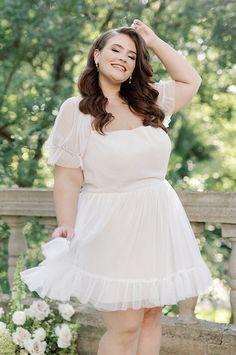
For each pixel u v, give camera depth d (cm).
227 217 352
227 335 340
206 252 618
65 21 648
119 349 288
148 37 307
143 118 292
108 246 277
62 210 287
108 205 281
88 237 280
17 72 672
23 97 646
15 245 425
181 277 281
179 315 368
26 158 629
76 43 664
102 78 296
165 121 309
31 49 671
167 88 306
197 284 285
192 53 662
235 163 894
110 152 277
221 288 604
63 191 290
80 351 383
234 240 357
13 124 659
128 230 278
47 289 282
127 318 282
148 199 282
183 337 353
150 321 305
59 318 388
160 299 278
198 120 850
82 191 296
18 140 628
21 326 385
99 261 277
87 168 287
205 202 358
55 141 290
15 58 668
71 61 707
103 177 282
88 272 279
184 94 307
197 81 311
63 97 666
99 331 377
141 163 280
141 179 283
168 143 291
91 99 287
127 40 292
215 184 852
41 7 646
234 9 610
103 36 296
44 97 639
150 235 279
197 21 631
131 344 289
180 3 639
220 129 845
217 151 969
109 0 660
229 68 654
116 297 274
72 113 289
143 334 304
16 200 415
